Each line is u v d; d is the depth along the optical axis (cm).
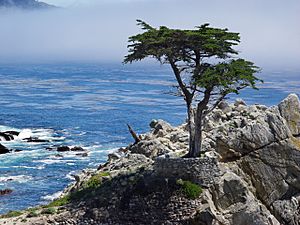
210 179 4075
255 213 4012
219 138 4538
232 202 4059
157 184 4059
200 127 4266
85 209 4047
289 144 4503
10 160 8200
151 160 4706
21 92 19238
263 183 4431
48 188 6669
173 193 4012
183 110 14250
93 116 13100
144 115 13238
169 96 17850
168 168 4100
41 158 8344
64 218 3981
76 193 4344
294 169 4456
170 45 4203
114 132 10806
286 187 4431
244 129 4538
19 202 6081
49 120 12469
